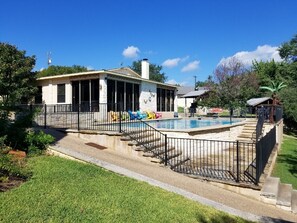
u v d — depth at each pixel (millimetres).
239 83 41438
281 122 22094
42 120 15539
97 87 19578
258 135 14227
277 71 47281
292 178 11344
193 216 5684
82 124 14547
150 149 10953
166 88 28797
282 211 7496
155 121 22422
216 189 8297
